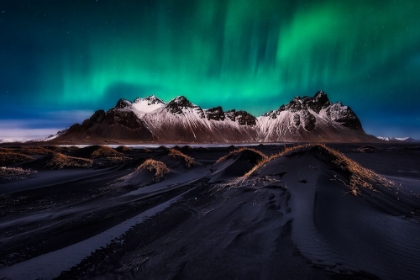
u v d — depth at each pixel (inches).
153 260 129.6
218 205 234.2
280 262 116.6
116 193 332.8
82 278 115.5
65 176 491.8
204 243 145.8
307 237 139.5
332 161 308.0
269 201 219.9
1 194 332.8
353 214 187.0
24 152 1122.7
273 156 394.6
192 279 108.0
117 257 136.3
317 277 104.2
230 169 457.7
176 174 471.5
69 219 208.1
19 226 195.6
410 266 118.4
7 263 131.3
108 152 1054.4
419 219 192.7
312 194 213.0
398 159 931.3
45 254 141.4
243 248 133.8
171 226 186.7
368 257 123.5
